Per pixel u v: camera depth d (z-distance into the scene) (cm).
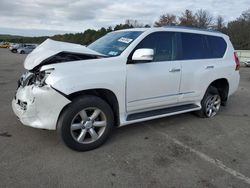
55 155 370
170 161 370
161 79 445
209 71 529
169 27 475
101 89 382
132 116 434
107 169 340
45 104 348
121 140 435
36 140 415
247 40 5294
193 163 367
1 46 6481
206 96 551
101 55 397
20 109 371
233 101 775
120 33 480
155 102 451
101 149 397
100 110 386
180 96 489
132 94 414
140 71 416
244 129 517
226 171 348
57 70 348
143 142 430
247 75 1703
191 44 505
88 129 384
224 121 562
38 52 392
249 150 418
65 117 359
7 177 311
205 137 466
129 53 409
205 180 325
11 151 375
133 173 333
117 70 391
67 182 307
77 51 378
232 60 590
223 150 414
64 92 343
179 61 477
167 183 315
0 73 1262
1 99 672
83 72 361
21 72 1327
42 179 310
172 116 578
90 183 308
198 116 577
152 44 440
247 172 348
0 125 472
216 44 560
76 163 351
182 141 443
